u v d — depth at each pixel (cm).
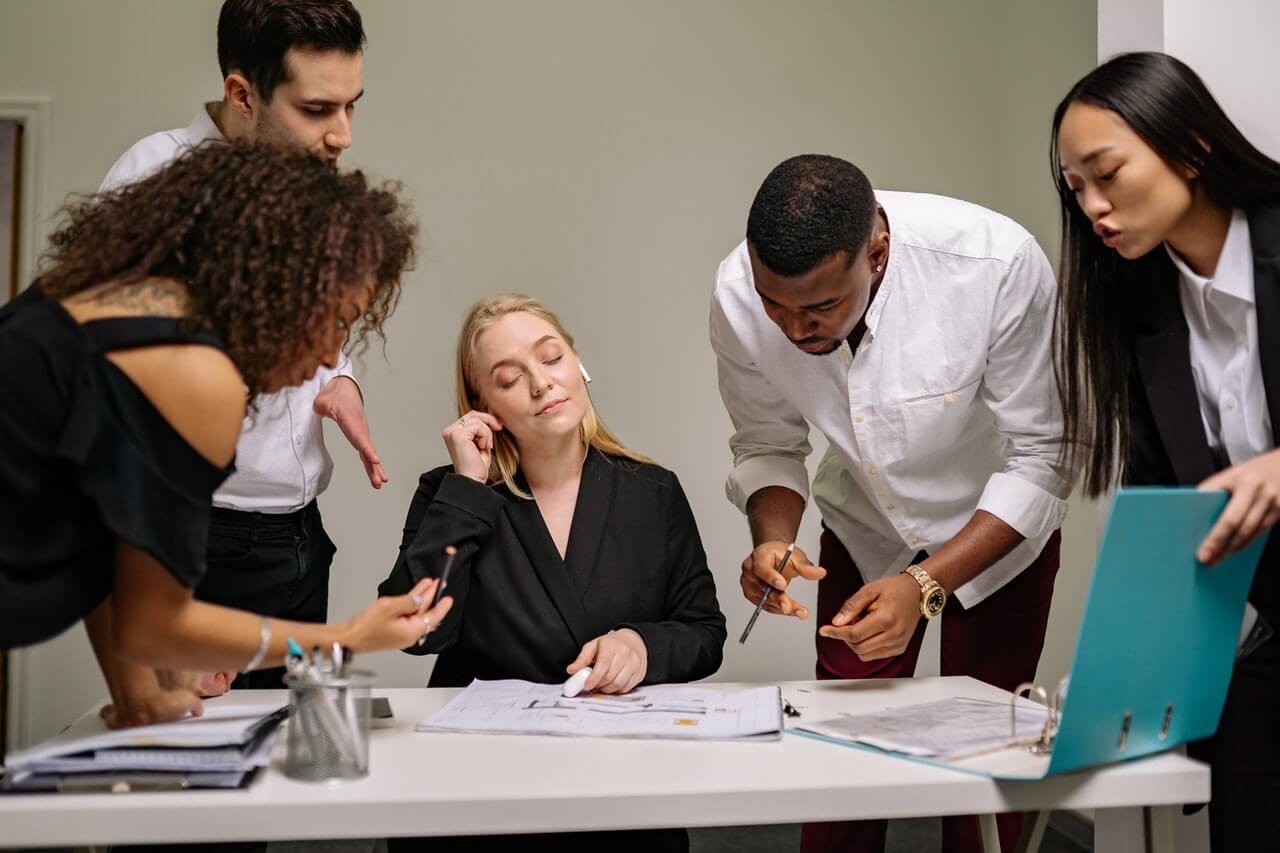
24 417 100
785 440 195
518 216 345
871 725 130
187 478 104
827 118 357
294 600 196
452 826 105
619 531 170
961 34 362
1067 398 152
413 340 341
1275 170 133
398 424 340
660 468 180
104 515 99
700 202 352
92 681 325
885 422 177
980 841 188
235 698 145
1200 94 131
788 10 356
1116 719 114
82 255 111
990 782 113
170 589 107
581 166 347
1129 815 151
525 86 346
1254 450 141
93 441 100
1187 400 141
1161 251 144
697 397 352
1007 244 171
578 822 106
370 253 111
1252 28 168
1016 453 174
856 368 176
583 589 166
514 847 152
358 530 338
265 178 111
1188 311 146
